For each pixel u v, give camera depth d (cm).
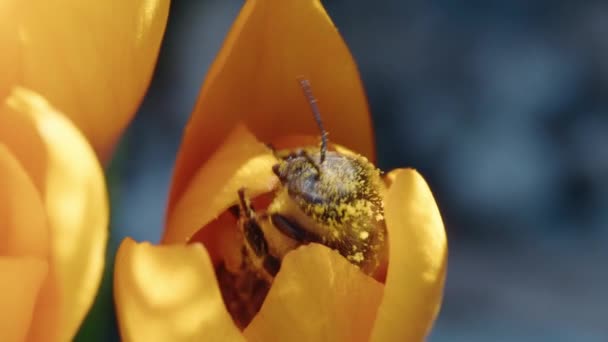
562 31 18
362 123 11
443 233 10
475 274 17
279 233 11
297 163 11
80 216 9
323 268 10
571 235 18
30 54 10
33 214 9
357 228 10
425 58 18
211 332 9
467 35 18
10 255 9
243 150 10
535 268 17
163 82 18
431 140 18
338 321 10
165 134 17
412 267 10
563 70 18
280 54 11
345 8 19
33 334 9
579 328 17
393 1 19
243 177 10
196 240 10
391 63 18
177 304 9
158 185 17
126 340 9
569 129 18
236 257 11
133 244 10
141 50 10
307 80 11
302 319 10
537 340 17
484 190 18
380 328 10
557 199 18
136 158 17
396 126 18
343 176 11
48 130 9
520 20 19
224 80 10
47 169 9
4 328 9
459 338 17
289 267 10
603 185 18
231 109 11
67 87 10
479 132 18
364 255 10
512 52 18
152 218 16
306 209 10
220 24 18
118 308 10
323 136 11
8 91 10
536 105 18
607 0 19
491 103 18
